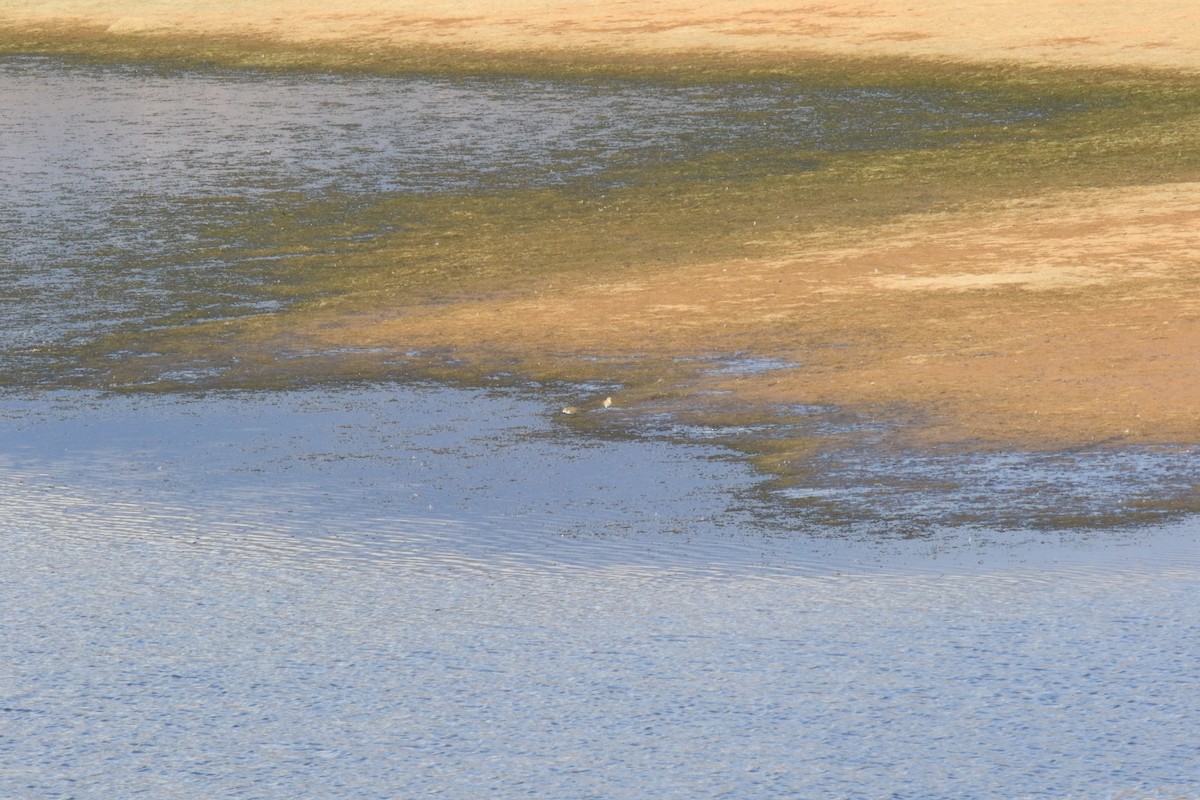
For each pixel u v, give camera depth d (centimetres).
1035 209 7450
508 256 6994
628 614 2358
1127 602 2338
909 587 2472
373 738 1878
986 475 3309
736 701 1962
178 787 1758
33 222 8044
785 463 3519
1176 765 1747
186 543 2864
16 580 2605
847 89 13062
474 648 2202
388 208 8525
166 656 2189
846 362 4556
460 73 14738
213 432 4003
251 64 15762
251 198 8825
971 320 5025
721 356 4750
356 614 2383
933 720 1884
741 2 16875
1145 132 10144
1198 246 6134
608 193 8838
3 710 1994
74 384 4728
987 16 15525
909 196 8256
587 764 1789
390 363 4866
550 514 3098
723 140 10719
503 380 4584
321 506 3184
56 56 16800
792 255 6562
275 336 5359
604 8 17112
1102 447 3481
